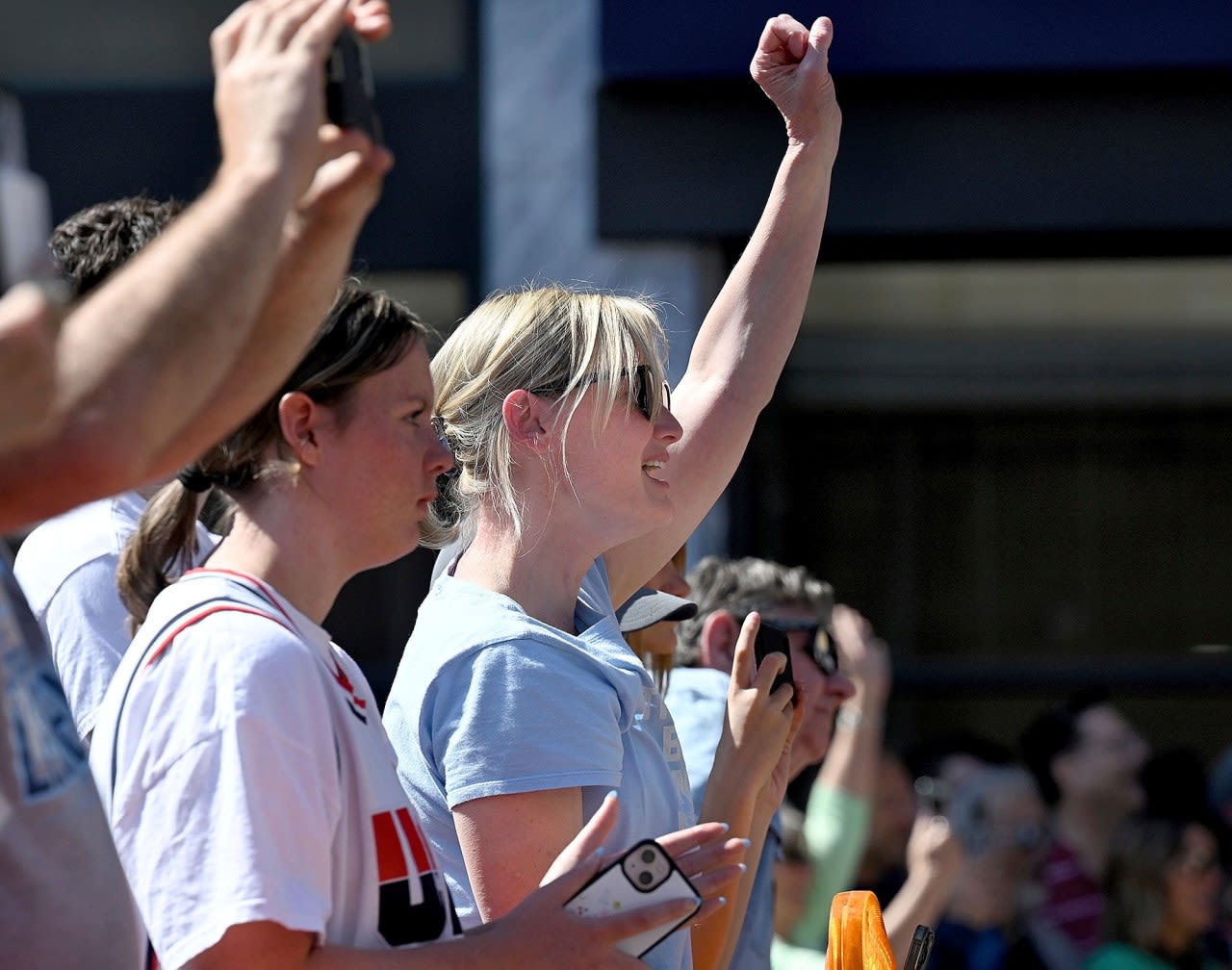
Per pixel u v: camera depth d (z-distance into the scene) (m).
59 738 5.30
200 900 5.26
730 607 11.79
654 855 5.76
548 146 20.64
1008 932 16.86
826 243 20.94
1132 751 17.89
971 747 17.75
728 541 21.14
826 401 21.72
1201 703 21.59
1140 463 21.62
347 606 20.70
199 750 5.39
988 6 19.69
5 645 5.20
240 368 5.16
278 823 5.37
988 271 21.53
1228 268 21.23
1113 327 21.50
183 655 5.57
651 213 20.08
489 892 6.87
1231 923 16.05
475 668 7.12
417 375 6.23
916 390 21.67
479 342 7.97
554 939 5.55
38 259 6.99
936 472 21.77
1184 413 21.50
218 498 6.59
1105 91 19.97
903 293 21.62
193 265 4.33
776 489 21.64
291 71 4.69
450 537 8.41
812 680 11.67
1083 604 21.77
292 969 5.30
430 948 5.49
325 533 6.08
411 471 6.13
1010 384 21.66
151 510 6.78
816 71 9.82
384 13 4.93
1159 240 20.64
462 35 20.77
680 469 9.39
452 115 20.75
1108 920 16.17
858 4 19.75
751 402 9.66
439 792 7.20
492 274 20.66
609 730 7.19
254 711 5.44
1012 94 20.00
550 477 7.70
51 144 20.91
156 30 20.95
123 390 4.19
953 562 21.81
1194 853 15.87
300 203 5.09
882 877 17.19
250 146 4.58
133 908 5.32
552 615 7.75
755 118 19.94
